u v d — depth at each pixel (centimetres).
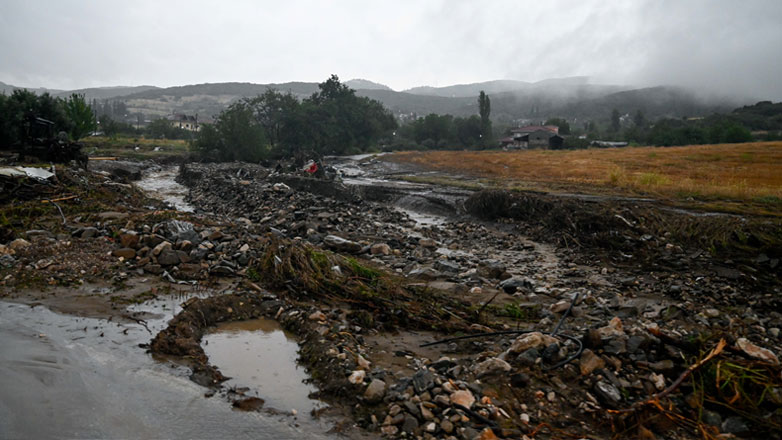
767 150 5175
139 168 3947
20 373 541
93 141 5662
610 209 1683
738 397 506
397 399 507
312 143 6231
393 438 453
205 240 1157
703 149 5584
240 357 631
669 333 722
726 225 1392
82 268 930
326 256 1007
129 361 586
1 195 1498
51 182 1741
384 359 623
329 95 7338
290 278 924
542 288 1045
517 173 3478
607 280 1159
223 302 786
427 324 755
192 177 3294
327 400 521
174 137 9338
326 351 615
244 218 1859
